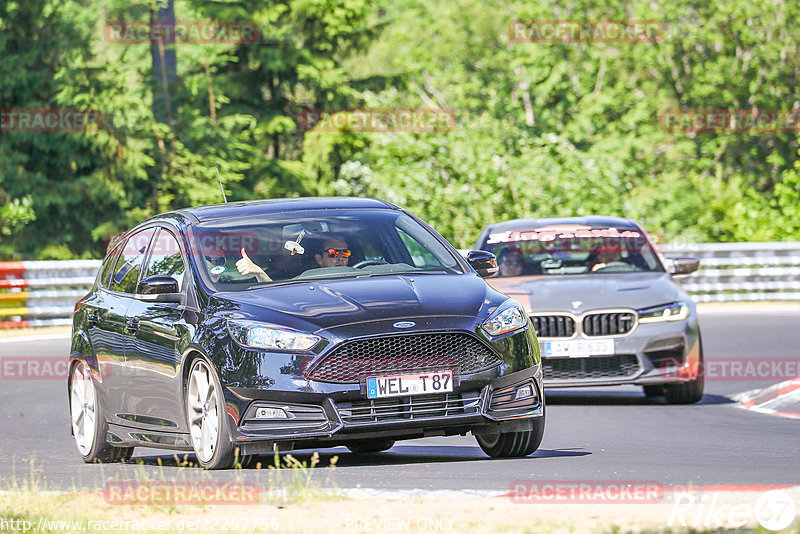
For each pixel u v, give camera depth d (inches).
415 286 930.7
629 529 610.5
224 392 883.4
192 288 958.4
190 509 720.3
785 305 2709.2
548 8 4628.4
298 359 868.0
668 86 4559.5
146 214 3535.9
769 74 4443.9
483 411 887.1
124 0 3575.3
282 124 3794.3
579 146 4276.6
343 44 3964.1
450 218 3627.0
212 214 1038.4
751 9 4424.2
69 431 1353.3
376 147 3841.0
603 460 940.0
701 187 4106.8
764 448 1037.2
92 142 3464.6
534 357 927.7
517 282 1465.3
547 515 660.7
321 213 1037.2
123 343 1031.6
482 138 3831.2
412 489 772.0
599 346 1393.9
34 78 3521.2
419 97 4741.6
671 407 1413.6
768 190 4485.7
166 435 978.7
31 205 3353.8
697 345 1422.2
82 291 2588.6
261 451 882.1
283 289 928.3
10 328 2516.0
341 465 954.1
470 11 4832.7
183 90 3629.4
